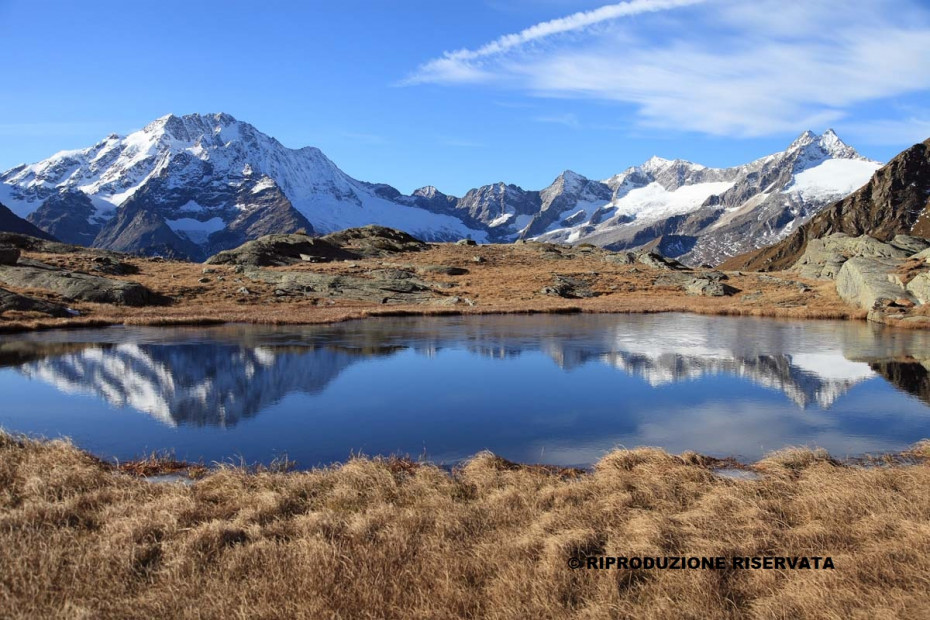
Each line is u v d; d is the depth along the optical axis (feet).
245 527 29.78
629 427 54.60
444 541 27.84
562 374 79.46
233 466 42.88
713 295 205.87
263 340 109.40
